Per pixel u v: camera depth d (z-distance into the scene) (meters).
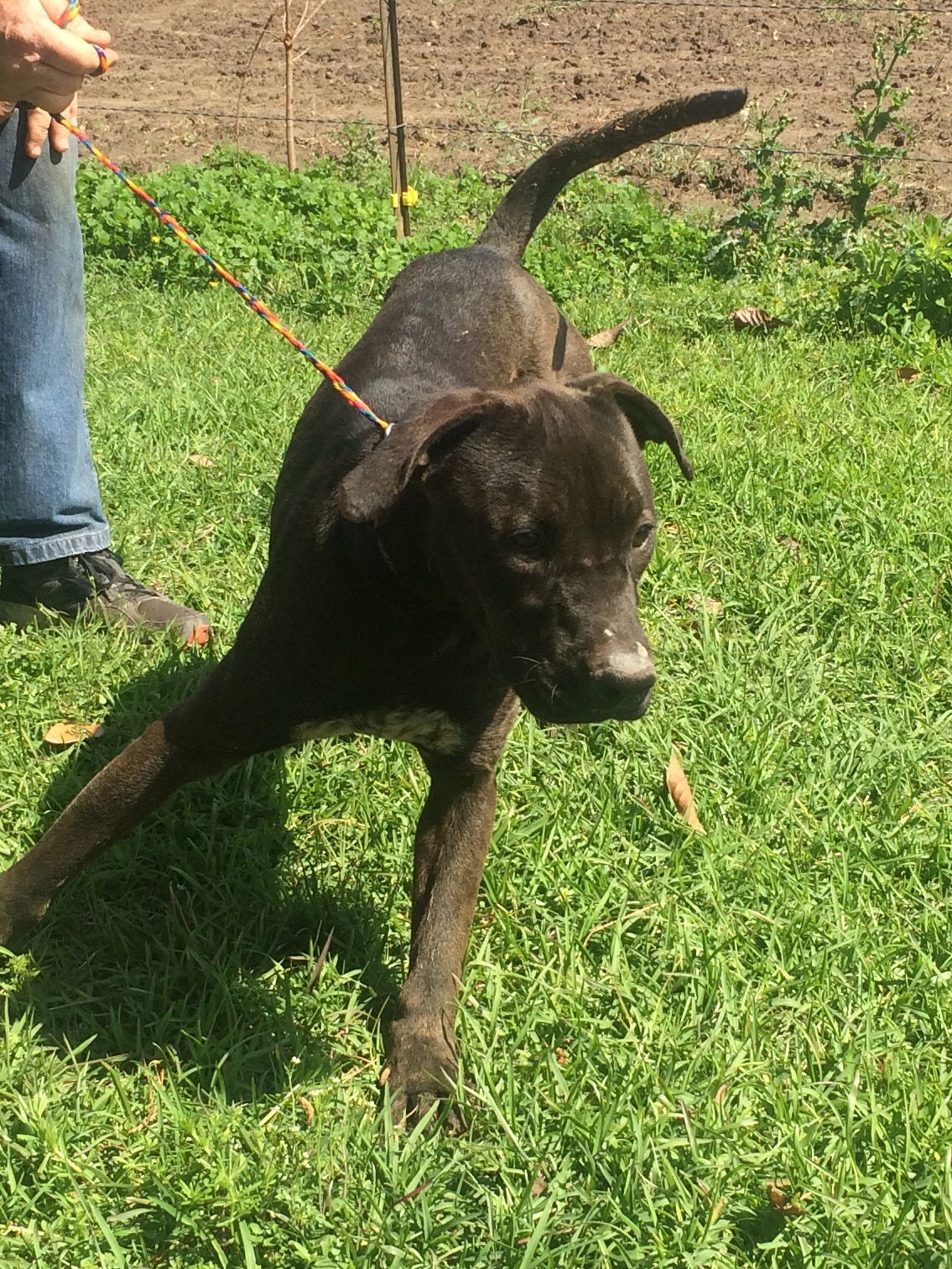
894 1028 1.28
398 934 1.39
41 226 1.72
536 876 1.44
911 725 1.73
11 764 1.51
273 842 1.47
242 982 1.29
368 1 5.89
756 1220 1.09
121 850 1.41
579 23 5.46
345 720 1.29
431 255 1.73
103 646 1.73
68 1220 1.04
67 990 1.27
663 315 3.12
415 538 1.18
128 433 2.28
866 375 2.76
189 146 4.39
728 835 1.51
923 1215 1.10
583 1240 1.05
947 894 1.48
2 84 1.27
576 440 1.13
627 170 4.34
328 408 1.41
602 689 1.09
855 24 5.35
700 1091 1.19
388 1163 1.10
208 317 2.95
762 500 2.17
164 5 5.87
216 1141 1.09
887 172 4.07
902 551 2.06
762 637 1.87
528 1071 1.22
